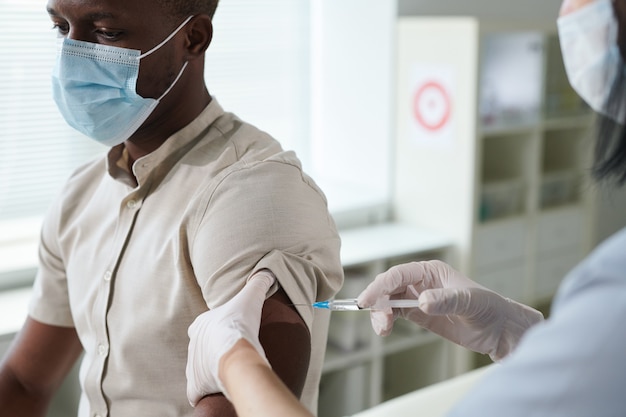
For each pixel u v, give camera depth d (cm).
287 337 103
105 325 120
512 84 349
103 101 119
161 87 118
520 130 336
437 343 329
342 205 332
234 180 112
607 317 55
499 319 103
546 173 371
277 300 105
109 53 116
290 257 108
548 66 366
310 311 110
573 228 378
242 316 94
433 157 328
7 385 138
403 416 198
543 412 57
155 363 116
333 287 116
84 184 133
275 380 80
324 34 356
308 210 113
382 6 335
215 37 323
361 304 103
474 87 307
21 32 273
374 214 343
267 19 338
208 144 120
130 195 119
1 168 275
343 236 320
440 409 202
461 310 98
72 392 229
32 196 285
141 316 116
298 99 356
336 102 359
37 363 139
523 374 59
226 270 108
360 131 353
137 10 114
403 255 301
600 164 71
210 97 127
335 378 304
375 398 307
